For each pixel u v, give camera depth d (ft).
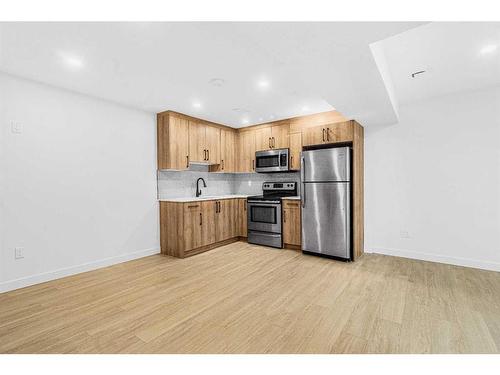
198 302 7.36
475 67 8.38
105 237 10.66
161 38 6.09
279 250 13.14
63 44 6.38
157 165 12.80
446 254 10.98
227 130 15.57
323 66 6.49
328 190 11.50
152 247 12.50
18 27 5.63
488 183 10.11
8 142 8.14
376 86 7.66
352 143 11.53
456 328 5.95
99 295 7.82
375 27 4.90
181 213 11.85
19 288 8.29
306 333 5.80
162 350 5.21
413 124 11.71
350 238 11.38
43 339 5.58
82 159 9.95
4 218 8.05
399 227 12.08
